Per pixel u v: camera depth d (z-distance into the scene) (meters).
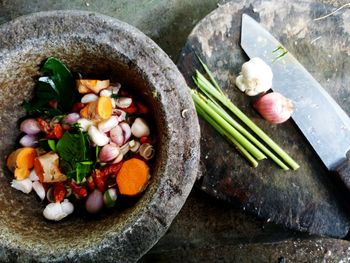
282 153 0.25
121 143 0.23
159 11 0.29
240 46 0.26
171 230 0.28
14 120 0.23
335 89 0.26
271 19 0.26
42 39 0.21
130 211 0.21
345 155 0.25
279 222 0.25
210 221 0.28
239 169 0.25
